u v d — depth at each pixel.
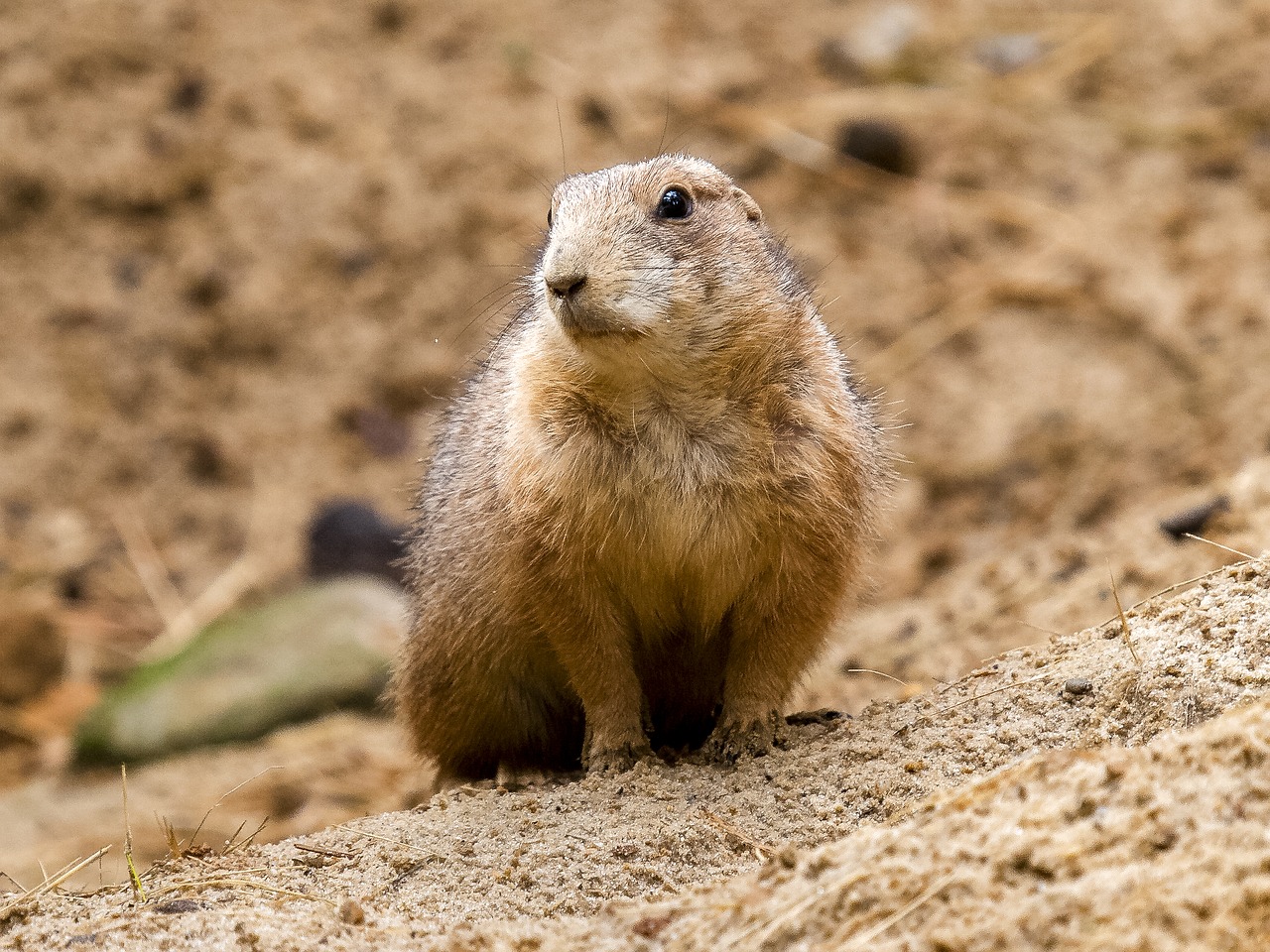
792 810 6.44
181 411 17.78
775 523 7.14
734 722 7.32
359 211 18.41
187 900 6.10
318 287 18.12
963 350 16.36
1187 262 16.56
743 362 7.10
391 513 16.80
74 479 17.44
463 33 19.53
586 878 6.12
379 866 6.50
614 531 7.15
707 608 7.38
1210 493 10.98
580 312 6.72
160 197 18.62
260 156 18.75
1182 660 6.54
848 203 17.84
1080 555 11.12
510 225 18.09
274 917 5.73
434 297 17.94
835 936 4.69
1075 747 6.30
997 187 17.89
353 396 17.69
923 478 15.25
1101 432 15.01
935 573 13.98
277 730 13.41
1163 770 4.84
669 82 19.03
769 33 19.48
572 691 7.97
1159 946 4.32
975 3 19.66
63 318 18.09
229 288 18.16
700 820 6.38
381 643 13.97
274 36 19.45
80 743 13.50
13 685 15.07
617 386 7.06
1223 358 15.27
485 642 7.79
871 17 19.59
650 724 7.80
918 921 4.62
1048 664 7.09
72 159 18.72
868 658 10.75
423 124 18.86
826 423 7.23
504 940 5.35
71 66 19.14
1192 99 18.23
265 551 16.69
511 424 7.37
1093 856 4.62
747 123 18.47
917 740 6.74
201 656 13.98
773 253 7.61
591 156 18.42
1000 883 4.64
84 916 6.02
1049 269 16.88
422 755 8.71
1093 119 18.16
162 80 19.20
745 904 5.00
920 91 18.70
